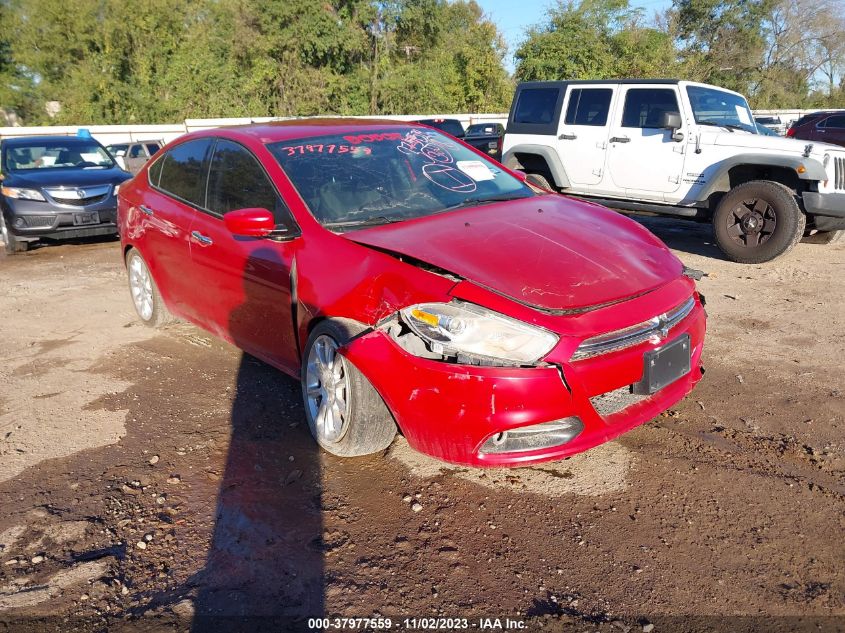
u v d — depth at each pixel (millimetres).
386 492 3070
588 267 3000
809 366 4371
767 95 40125
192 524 2896
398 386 2828
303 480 3193
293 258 3475
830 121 16031
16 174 9641
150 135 27500
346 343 3012
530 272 2900
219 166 4312
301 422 3760
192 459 3426
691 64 38562
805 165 6844
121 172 10203
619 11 34844
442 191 3924
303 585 2508
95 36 36781
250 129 4371
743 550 2609
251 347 4078
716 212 7527
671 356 2963
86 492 3172
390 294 2953
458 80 39469
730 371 4336
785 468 3166
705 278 6773
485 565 2576
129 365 4727
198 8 37969
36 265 8633
